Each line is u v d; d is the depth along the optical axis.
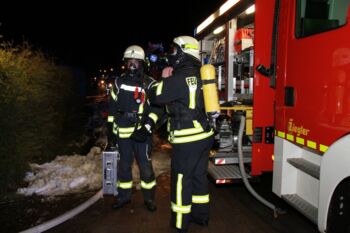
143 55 4.00
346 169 2.39
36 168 5.57
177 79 3.20
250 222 3.83
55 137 7.19
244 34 5.21
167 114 3.41
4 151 4.54
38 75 6.12
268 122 4.11
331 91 2.62
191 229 3.67
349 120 2.44
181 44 3.31
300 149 3.31
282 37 3.33
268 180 5.23
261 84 4.06
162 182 5.25
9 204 4.32
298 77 3.05
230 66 5.61
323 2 2.91
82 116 10.91
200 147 3.28
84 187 4.87
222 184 4.34
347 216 2.43
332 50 2.61
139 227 3.73
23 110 5.08
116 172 4.55
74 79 9.46
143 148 4.04
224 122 4.96
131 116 3.99
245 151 4.85
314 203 3.10
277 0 3.46
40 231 3.63
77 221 3.87
